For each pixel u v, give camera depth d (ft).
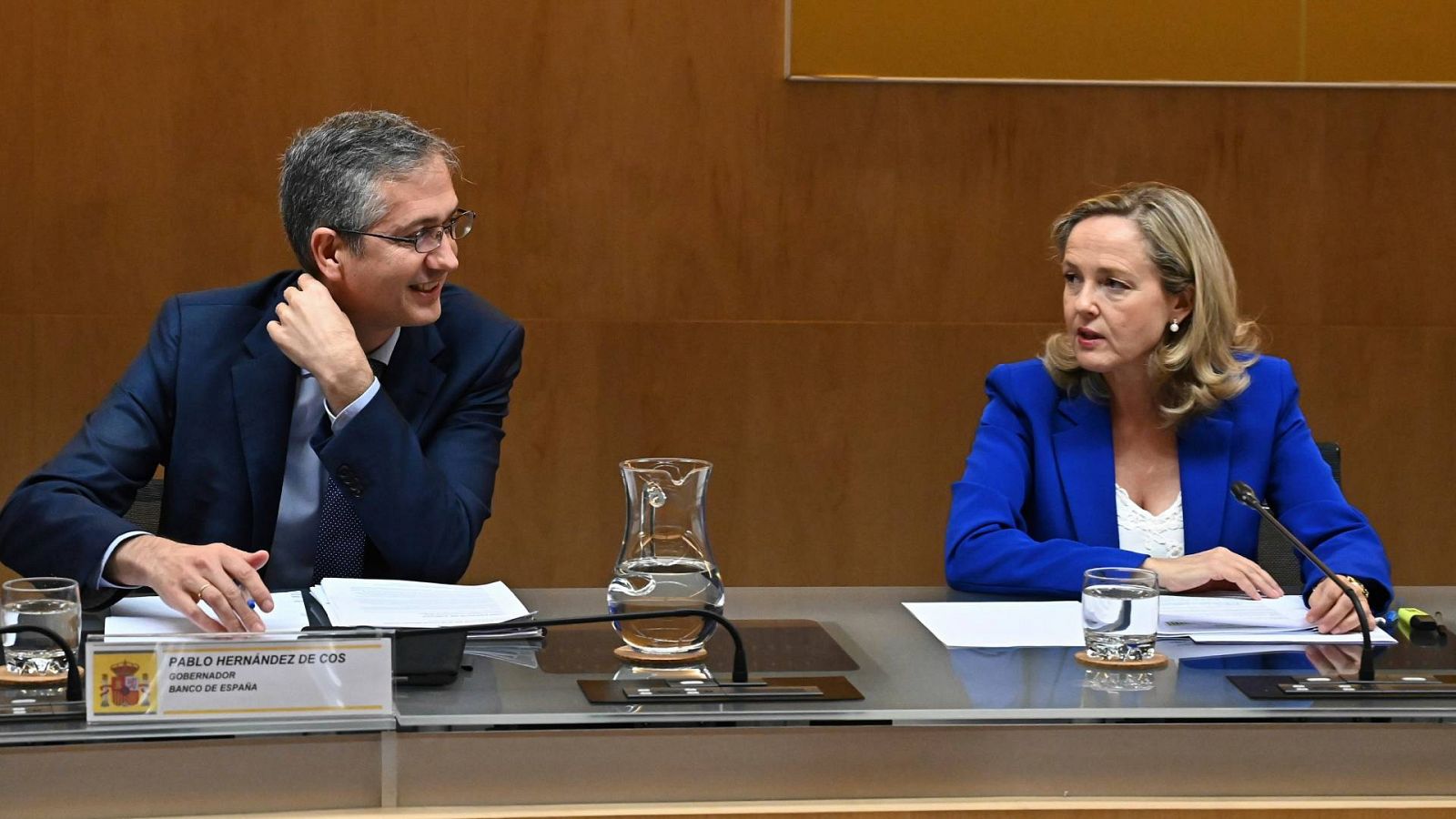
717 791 9.85
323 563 15.42
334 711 9.62
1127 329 16.38
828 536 29.66
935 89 28.68
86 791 9.32
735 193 28.78
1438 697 10.61
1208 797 10.06
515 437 29.09
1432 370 29.50
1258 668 11.35
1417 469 29.68
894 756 9.96
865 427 29.43
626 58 28.40
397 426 14.49
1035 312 29.19
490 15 28.09
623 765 9.80
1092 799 9.95
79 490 14.57
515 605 12.89
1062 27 28.30
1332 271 29.19
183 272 28.09
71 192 27.78
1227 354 16.71
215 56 27.76
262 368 15.58
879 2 28.19
